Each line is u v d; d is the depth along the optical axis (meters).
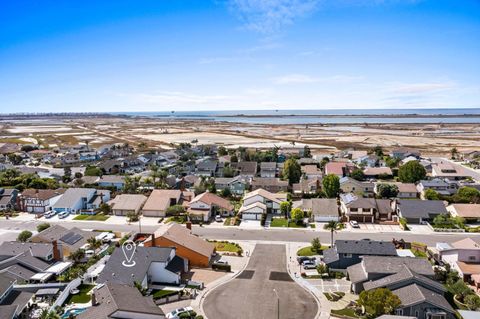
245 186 123.12
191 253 66.81
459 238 80.00
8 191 108.38
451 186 115.12
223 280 61.16
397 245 74.88
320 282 60.16
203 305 53.25
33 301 53.38
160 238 67.19
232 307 52.59
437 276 58.97
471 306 50.75
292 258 69.81
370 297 48.19
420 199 105.06
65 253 69.19
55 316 46.44
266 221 92.62
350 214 91.69
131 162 169.38
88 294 55.78
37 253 64.62
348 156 183.88
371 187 115.50
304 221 91.56
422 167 125.69
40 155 199.75
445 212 90.44
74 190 106.69
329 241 78.38
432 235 82.06
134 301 47.34
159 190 106.06
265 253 72.38
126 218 96.56
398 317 43.62
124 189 118.38
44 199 101.56
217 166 153.75
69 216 98.31
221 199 103.31
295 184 123.88
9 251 65.12
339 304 53.16
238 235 82.81
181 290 56.97
